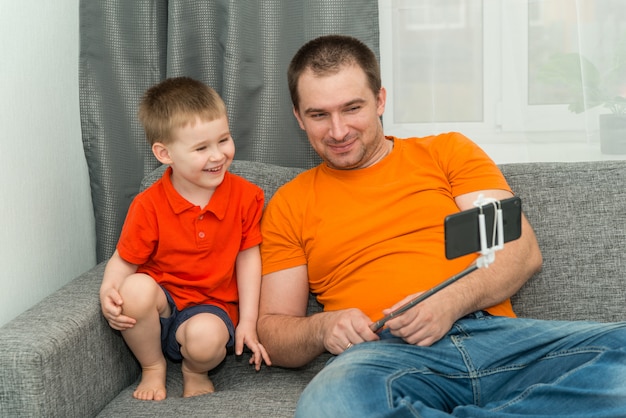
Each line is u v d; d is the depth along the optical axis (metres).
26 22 1.59
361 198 1.47
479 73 1.85
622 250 1.50
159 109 1.42
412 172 1.48
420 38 1.85
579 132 1.82
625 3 1.74
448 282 1.10
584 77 1.77
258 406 1.30
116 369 1.45
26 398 1.17
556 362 1.17
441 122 1.88
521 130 1.85
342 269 1.45
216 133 1.41
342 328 1.28
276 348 1.41
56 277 1.71
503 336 1.25
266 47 1.79
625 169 1.55
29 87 1.60
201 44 1.84
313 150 1.84
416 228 1.43
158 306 1.43
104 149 1.85
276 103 1.82
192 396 1.39
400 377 1.12
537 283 1.53
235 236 1.51
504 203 1.04
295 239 1.51
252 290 1.51
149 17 1.85
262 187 1.66
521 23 1.80
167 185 1.49
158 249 1.48
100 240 1.90
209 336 1.40
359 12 1.75
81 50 1.83
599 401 1.03
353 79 1.41
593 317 1.51
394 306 1.25
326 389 1.09
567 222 1.53
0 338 1.21
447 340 1.25
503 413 1.04
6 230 1.49
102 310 1.40
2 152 1.48
